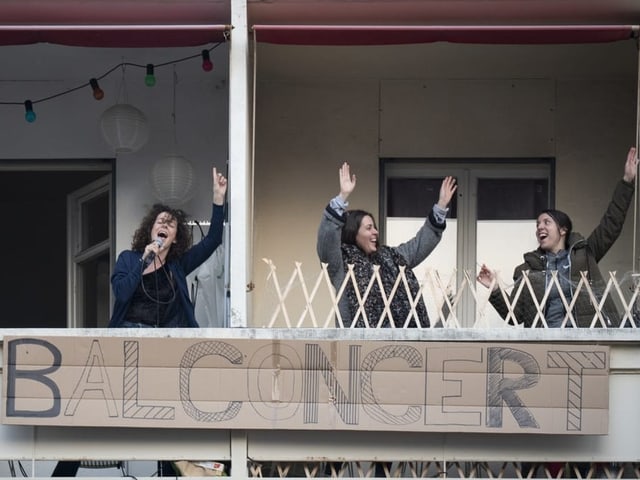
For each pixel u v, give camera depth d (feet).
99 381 73.87
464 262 95.55
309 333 74.02
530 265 79.82
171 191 91.81
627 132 95.14
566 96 95.40
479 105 95.66
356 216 78.69
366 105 95.66
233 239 75.97
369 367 73.72
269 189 94.94
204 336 74.13
